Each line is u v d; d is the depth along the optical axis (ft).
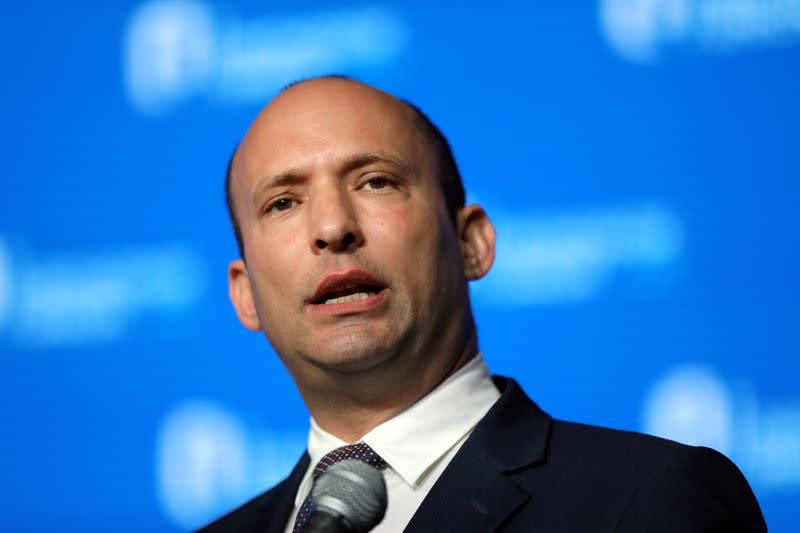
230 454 30.25
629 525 13.34
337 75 17.56
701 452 14.17
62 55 32.99
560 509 13.89
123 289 31.58
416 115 17.10
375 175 15.72
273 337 16.21
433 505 14.21
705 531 13.23
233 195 17.53
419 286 15.44
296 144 15.87
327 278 15.14
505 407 15.56
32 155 32.58
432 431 15.40
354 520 13.01
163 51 32.32
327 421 16.44
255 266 16.21
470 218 17.52
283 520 16.72
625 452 14.42
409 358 15.49
